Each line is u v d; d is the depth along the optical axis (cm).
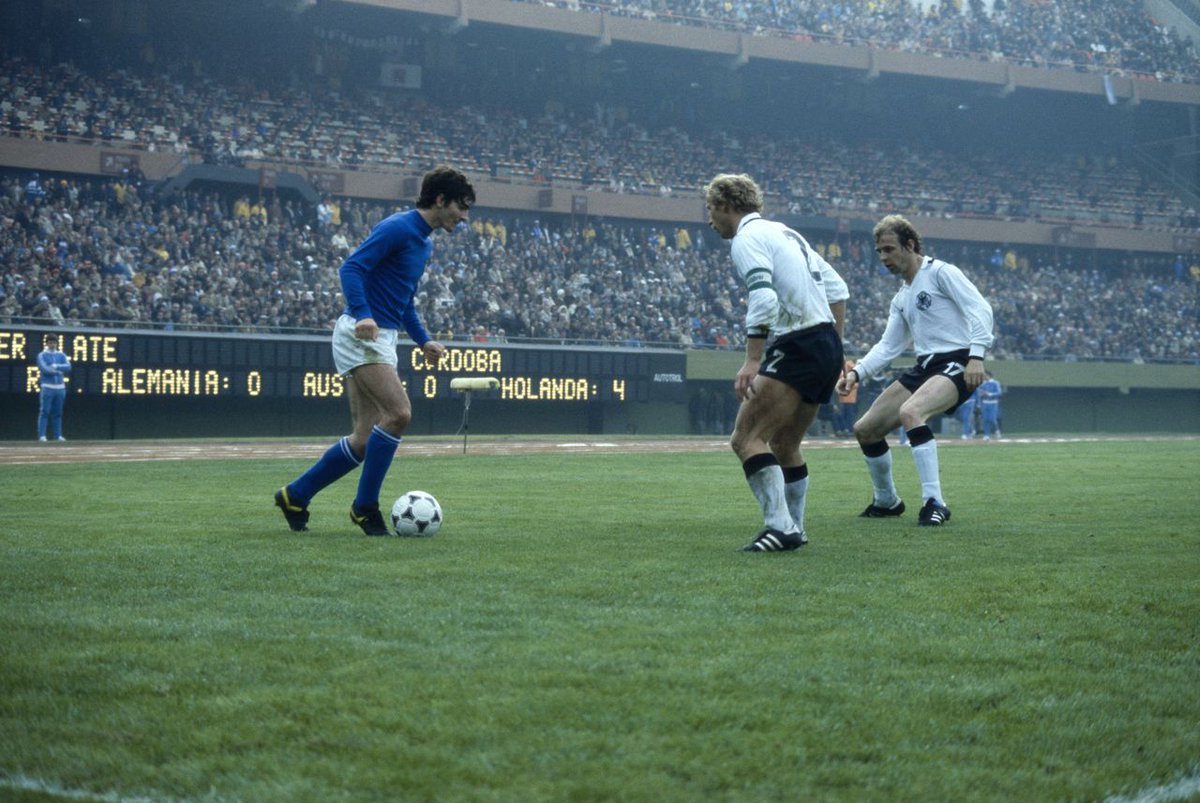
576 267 4834
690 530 946
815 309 809
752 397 810
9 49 4388
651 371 4259
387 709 389
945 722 387
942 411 1074
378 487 885
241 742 356
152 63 4672
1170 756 358
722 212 831
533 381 4047
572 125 5488
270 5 4712
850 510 1216
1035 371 5325
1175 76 6338
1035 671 457
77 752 347
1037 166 6400
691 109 5903
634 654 468
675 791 318
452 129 5116
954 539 903
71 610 552
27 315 3372
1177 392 5884
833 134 6225
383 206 4694
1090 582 671
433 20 4891
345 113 4938
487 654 466
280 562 716
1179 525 1028
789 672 444
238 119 4625
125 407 3631
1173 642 512
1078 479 1752
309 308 3828
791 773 334
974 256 5881
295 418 3909
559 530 941
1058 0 6694
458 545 818
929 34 6059
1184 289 6097
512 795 313
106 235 3878
